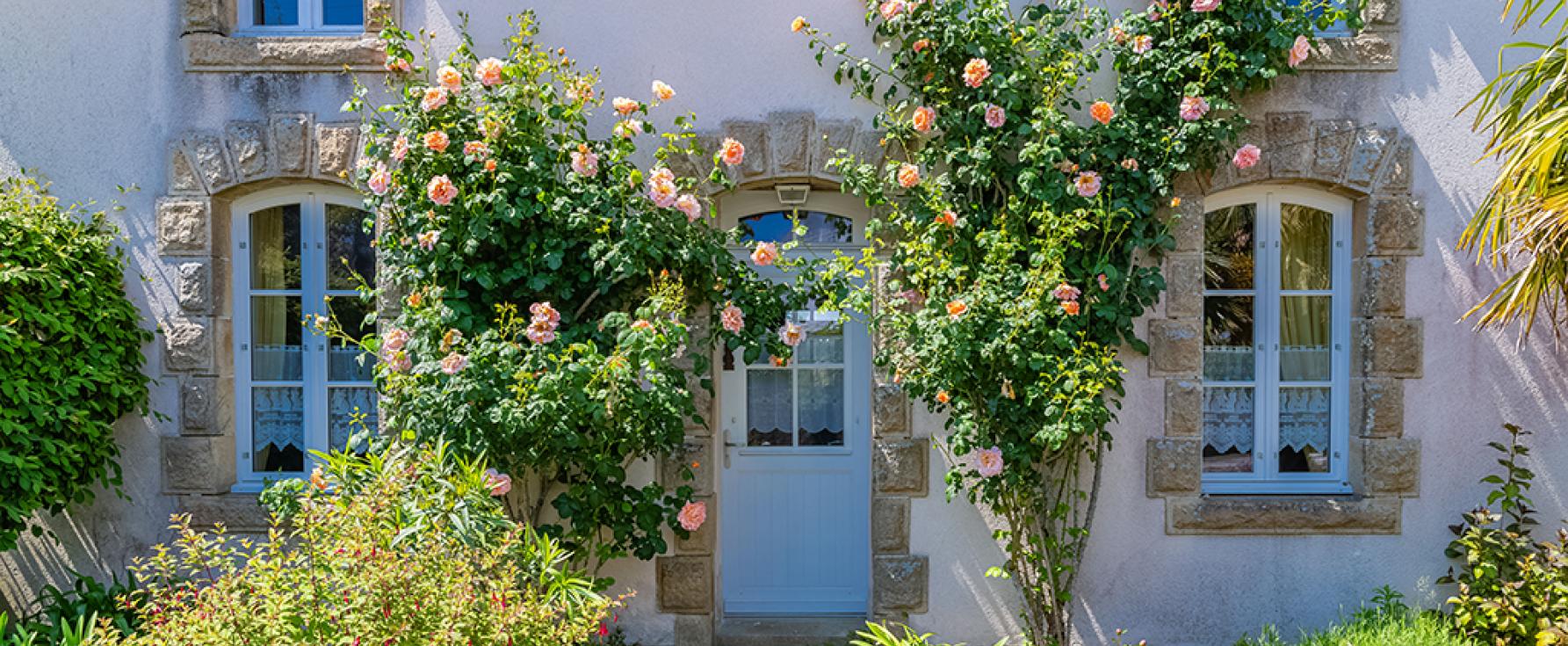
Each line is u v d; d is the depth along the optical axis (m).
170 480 4.59
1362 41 4.44
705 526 4.58
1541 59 3.82
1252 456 4.74
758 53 4.53
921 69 4.31
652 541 4.28
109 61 4.56
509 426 3.78
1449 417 4.55
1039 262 4.07
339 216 4.75
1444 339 4.54
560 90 4.51
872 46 4.51
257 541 4.58
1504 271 4.51
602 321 4.20
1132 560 4.58
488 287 4.17
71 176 4.57
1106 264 4.23
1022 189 4.20
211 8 4.52
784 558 4.94
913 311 4.45
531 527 4.19
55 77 4.57
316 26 4.70
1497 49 4.47
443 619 2.61
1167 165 4.27
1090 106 4.50
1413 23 4.47
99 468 4.40
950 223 4.20
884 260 4.48
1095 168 4.33
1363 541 4.58
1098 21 4.47
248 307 4.75
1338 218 4.68
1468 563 4.41
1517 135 3.60
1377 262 4.51
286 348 4.78
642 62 4.54
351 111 4.44
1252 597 4.59
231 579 2.69
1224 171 4.48
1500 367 4.54
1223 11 4.29
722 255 4.30
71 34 4.55
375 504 2.97
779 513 4.93
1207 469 4.74
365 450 4.64
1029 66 4.25
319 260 4.73
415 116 4.23
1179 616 4.59
